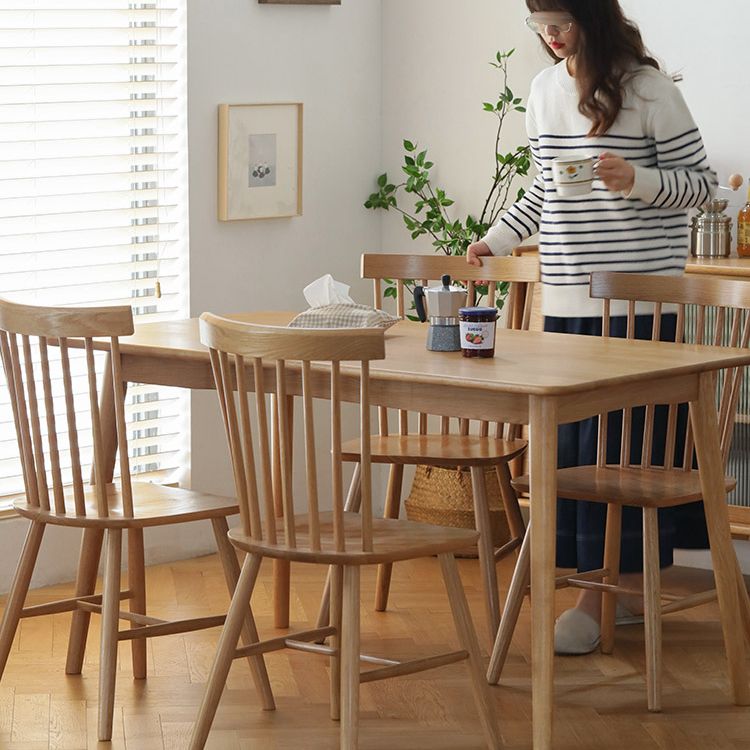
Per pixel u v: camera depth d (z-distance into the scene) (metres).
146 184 4.55
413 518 4.72
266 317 3.80
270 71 4.81
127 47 4.45
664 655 3.70
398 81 5.16
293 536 2.78
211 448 4.75
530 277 3.85
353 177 5.14
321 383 3.06
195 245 4.65
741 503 4.15
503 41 4.86
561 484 3.37
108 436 3.48
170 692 3.39
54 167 4.33
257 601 4.18
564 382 2.71
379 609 4.06
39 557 4.32
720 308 3.40
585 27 3.54
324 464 5.10
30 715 3.23
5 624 3.21
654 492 3.27
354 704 2.72
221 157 4.67
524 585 3.41
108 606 3.08
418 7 5.08
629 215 3.62
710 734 3.15
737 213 4.45
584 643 3.70
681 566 4.61
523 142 4.84
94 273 4.46
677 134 3.59
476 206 5.01
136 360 3.37
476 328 3.05
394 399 2.96
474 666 2.93
